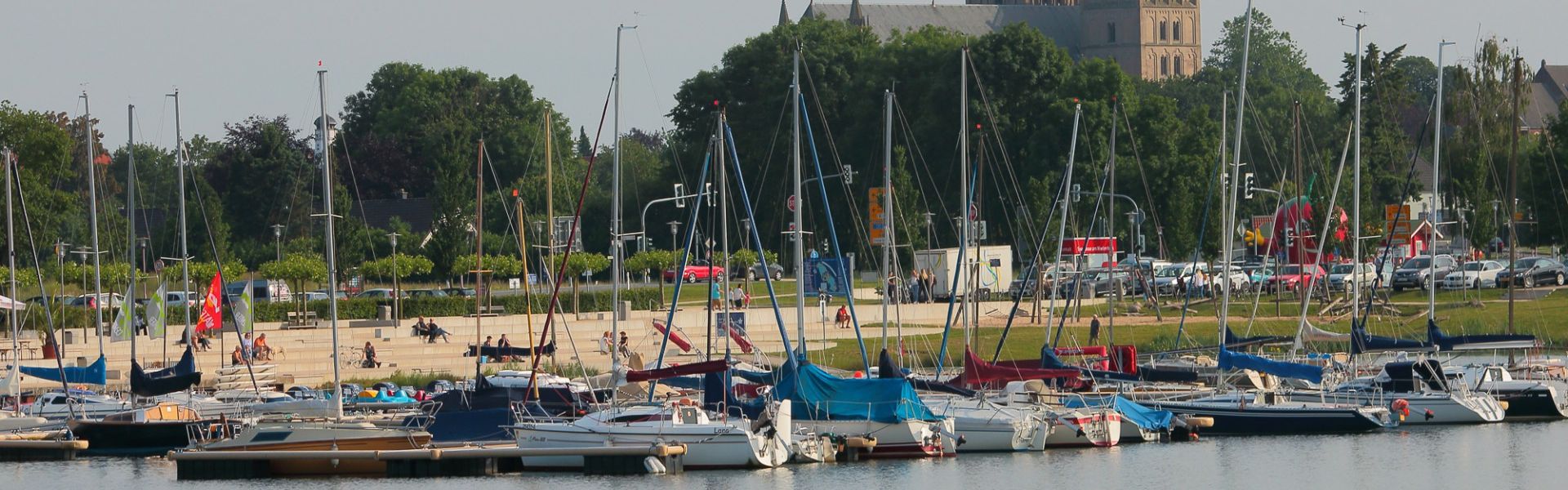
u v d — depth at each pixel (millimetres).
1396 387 158375
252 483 132625
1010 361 157625
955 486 127000
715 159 184000
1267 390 155250
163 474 139125
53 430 153625
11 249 180500
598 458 130875
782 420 133750
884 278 174750
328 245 157000
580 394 154250
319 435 136125
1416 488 125812
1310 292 191250
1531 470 132125
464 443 138125
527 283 181875
